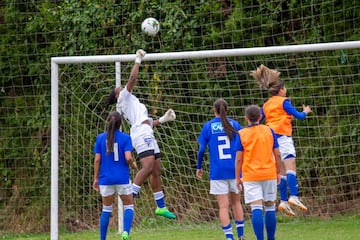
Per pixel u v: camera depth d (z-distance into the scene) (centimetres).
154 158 2980
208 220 3759
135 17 4141
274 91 3033
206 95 3988
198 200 3816
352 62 3806
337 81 3834
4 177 4403
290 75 3931
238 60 3984
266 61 3928
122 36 4191
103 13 4197
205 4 4084
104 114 3934
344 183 3812
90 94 3991
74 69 4012
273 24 3984
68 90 3962
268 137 2475
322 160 3797
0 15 4434
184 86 4025
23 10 4388
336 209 3822
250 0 4022
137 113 2962
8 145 4403
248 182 2464
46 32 4322
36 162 4331
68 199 3969
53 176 3269
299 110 3878
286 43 3997
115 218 3806
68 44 4291
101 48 4225
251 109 2489
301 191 3847
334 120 3800
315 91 3862
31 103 4397
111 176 2717
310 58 3869
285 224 3566
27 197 4344
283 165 3019
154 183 3025
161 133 3872
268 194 2477
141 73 3966
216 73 4003
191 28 4103
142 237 3256
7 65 4400
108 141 2709
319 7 3912
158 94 3950
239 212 2670
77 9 4234
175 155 3844
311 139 3809
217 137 2641
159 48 4153
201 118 3934
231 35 4056
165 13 4141
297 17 3966
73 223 3941
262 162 2458
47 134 4347
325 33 3900
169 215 3038
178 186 3831
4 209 4359
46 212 4259
